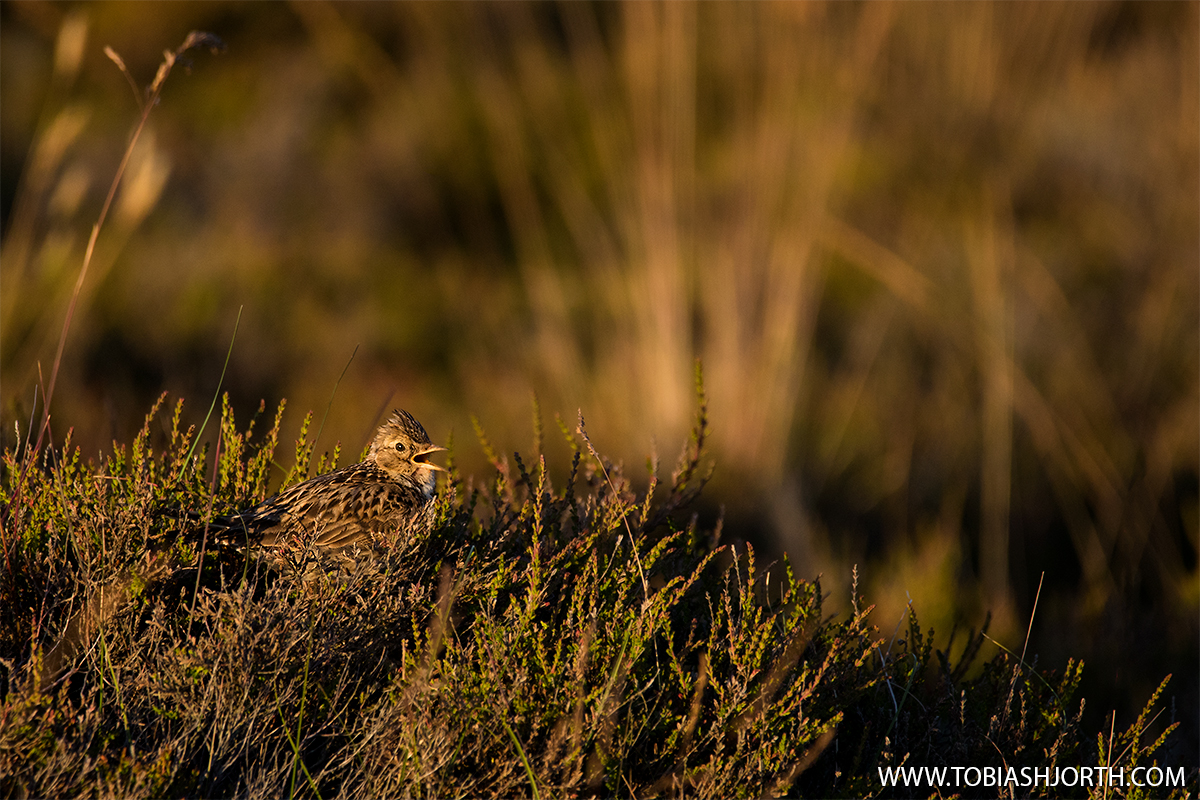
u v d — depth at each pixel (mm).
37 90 27750
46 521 7512
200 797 6055
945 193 23609
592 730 6371
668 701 6879
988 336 21141
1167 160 23625
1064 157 24062
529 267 24141
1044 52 23766
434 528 7562
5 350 17438
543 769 6309
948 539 17516
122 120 27234
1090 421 20891
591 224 24016
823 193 20078
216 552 7438
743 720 6789
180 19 29047
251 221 25422
